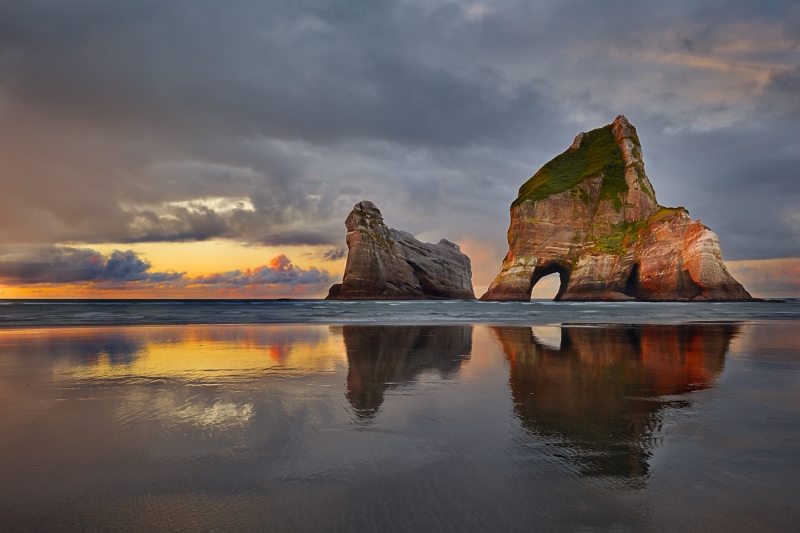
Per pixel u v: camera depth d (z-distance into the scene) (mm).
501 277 74375
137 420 5523
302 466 4125
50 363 9797
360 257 87750
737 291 60281
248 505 3395
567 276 74312
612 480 3863
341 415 5785
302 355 11195
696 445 4723
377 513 3275
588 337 15953
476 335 16609
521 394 7020
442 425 5371
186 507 3361
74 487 3668
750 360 10609
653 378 8359
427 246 103312
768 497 3549
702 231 61188
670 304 53906
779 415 5852
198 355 11156
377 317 28328
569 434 5062
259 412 5906
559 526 3111
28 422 5410
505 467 4129
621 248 69000
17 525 3064
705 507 3387
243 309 39656
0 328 19625
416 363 10000
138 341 14305
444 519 3189
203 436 4938
